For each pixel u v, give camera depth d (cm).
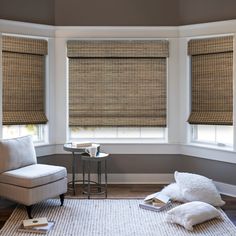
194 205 376
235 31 455
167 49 506
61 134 513
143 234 343
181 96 509
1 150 401
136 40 507
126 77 511
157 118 515
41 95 505
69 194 468
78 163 517
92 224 366
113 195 465
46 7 495
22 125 502
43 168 415
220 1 466
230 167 469
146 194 469
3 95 470
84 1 500
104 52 506
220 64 472
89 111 514
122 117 514
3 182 394
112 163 518
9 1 469
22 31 477
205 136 505
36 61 498
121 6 502
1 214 394
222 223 369
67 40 505
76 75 510
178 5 500
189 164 511
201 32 483
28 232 344
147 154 518
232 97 464
